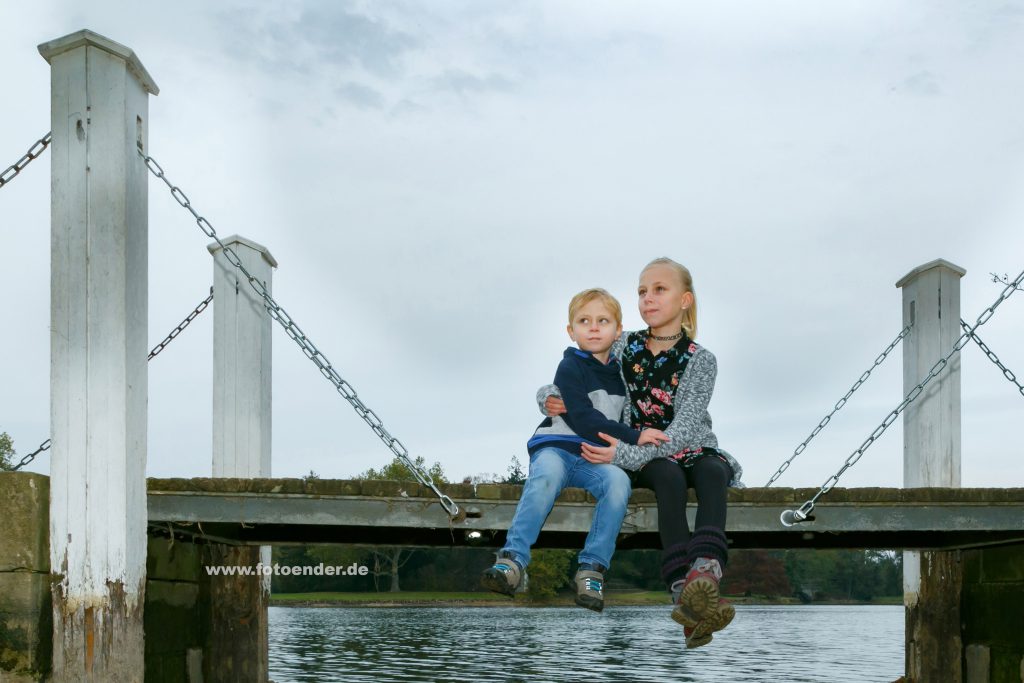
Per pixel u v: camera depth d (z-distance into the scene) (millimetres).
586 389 5227
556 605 85625
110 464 5488
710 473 4977
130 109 5777
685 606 4617
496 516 6227
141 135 5934
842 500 6406
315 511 6227
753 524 6391
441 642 26422
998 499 6539
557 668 17453
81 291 5598
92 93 5688
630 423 5348
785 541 8156
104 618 5398
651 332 5445
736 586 113688
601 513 5070
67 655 5398
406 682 14359
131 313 5672
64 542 5453
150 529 7055
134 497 5605
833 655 22875
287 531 7961
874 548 8242
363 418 5957
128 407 5562
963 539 7934
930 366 8734
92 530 5453
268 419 8766
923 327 8812
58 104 5707
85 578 5422
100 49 5688
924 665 8844
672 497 4926
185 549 8062
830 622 52875
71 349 5570
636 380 5355
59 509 5469
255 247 8648
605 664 18656
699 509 4895
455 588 95000
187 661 8047
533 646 24625
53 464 5508
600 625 40938
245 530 7949
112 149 5672
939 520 6539
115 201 5641
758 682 15266
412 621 46062
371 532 7930
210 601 8555
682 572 4832
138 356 5754
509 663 18547
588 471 5199
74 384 5551
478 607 81625
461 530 6938
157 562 7387
